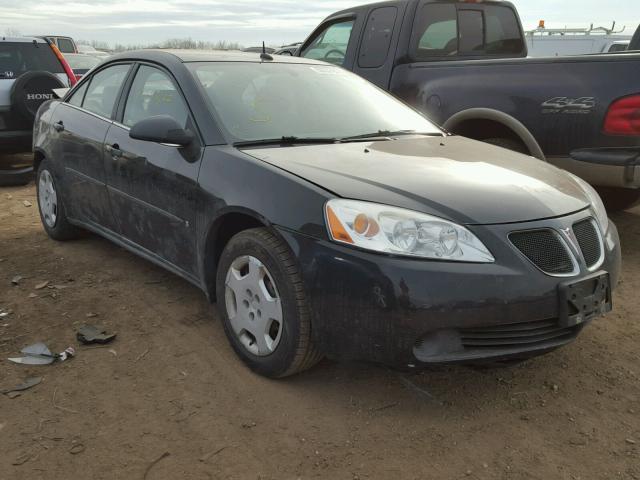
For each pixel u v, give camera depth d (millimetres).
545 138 4781
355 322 2609
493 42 6629
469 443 2613
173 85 3781
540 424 2750
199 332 3561
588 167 4582
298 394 2941
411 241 2562
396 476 2408
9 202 6867
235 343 3191
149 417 2760
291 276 2793
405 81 5812
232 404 2859
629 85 4316
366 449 2564
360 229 2615
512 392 3000
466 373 3156
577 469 2459
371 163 3135
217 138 3387
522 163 3430
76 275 4441
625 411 2854
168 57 3984
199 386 3004
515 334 2658
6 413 2775
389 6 6008
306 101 3938
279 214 2848
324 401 2893
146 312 3828
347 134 3762
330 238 2664
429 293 2498
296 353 2834
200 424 2713
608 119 4414
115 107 4289
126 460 2479
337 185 2818
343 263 2607
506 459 2516
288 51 8852
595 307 2797
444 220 2619
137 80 4176
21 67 8461
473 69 5250
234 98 3682
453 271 2521
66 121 4793
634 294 4203
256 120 3598
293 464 2473
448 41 6152
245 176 3078
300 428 2695
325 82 4223
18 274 4465
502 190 2873
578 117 4570
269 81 3957
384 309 2533
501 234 2635
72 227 5094
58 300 4008
